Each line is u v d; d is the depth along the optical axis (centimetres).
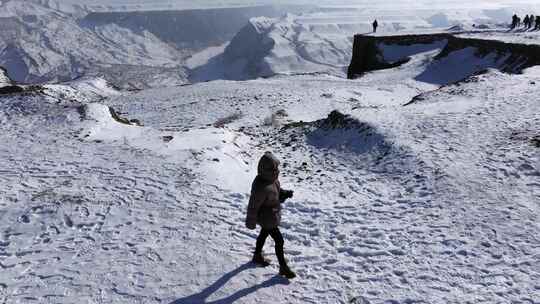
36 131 1872
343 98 3503
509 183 1098
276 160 728
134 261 848
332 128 1939
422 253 852
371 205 1109
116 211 1072
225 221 1033
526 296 697
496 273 762
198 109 3378
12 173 1356
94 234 961
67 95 3700
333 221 1040
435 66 4997
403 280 774
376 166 1389
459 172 1194
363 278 791
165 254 875
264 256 884
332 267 838
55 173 1352
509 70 4150
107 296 741
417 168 1276
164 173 1322
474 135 1482
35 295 743
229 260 859
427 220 979
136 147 1606
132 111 3641
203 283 781
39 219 1037
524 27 6384
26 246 919
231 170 1402
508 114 1677
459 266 796
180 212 1068
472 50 4919
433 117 1761
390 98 3644
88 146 1641
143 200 1136
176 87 5047
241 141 1886
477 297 707
